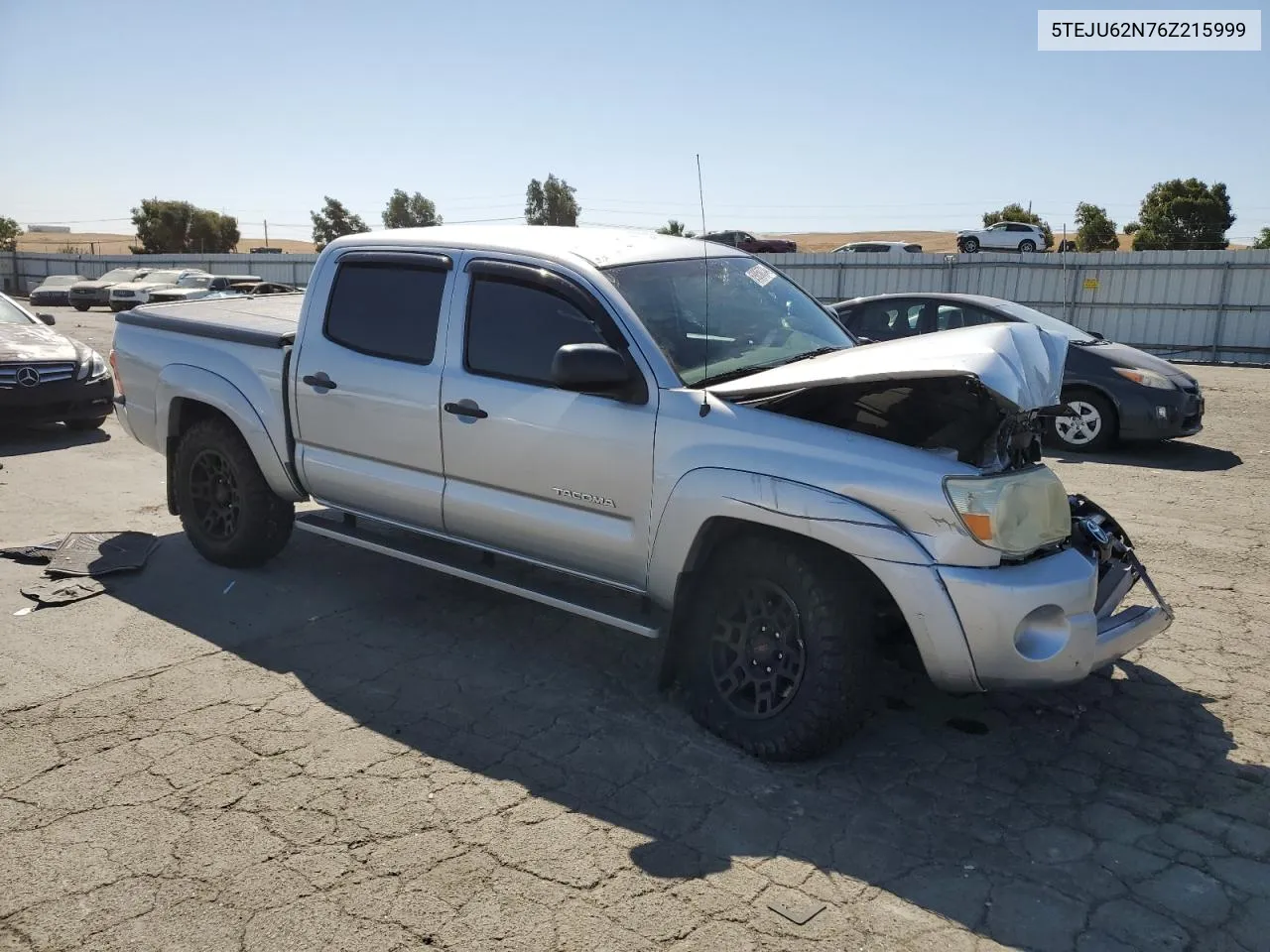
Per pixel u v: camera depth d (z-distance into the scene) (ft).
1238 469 29.96
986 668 11.14
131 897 9.43
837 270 88.63
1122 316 79.15
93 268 164.55
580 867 10.00
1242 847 10.59
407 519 15.74
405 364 15.19
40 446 30.60
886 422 13.08
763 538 12.11
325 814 10.85
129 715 13.05
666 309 13.56
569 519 13.61
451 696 13.85
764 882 9.84
